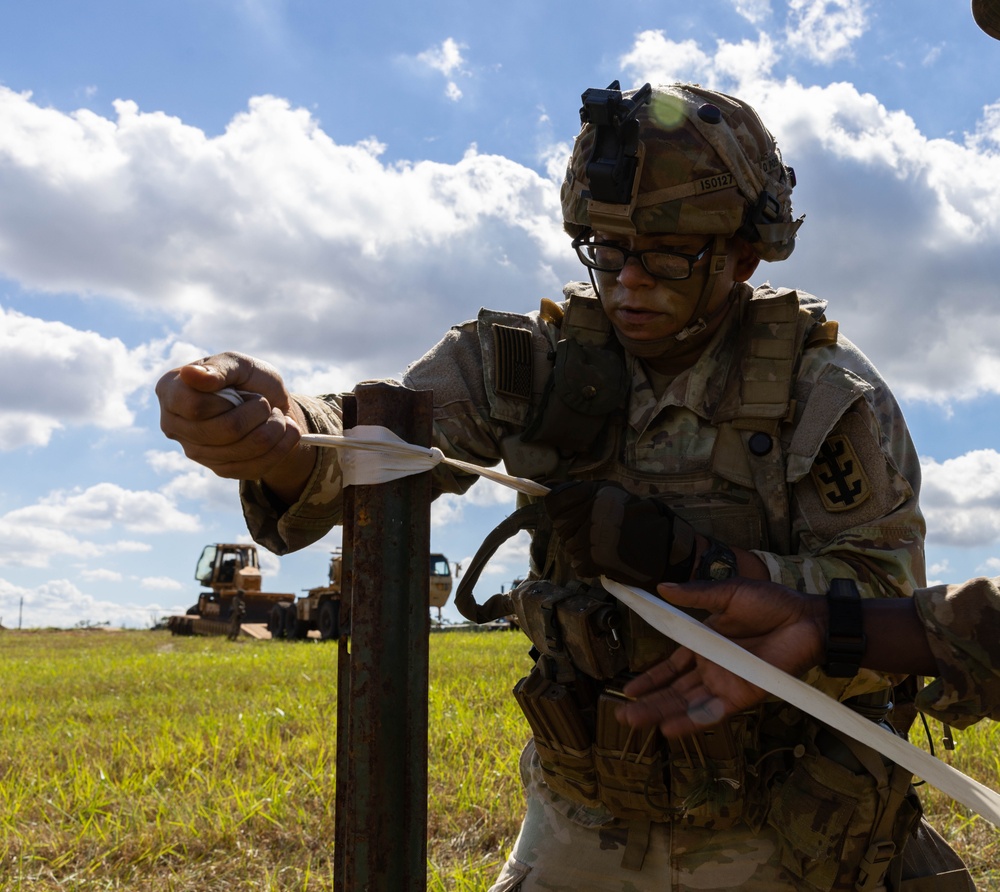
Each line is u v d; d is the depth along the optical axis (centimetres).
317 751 566
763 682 133
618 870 174
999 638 133
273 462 132
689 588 144
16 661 1608
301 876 375
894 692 183
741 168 168
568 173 185
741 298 184
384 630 129
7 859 395
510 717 654
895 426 173
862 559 162
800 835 166
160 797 468
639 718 145
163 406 128
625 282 170
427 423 133
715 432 177
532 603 175
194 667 1279
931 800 438
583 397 178
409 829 129
